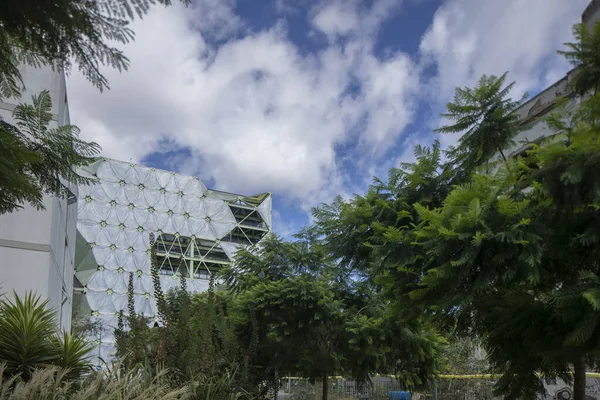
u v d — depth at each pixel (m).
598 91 6.73
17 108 5.14
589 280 6.63
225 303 15.99
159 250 61.31
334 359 15.34
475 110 8.70
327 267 15.98
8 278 12.47
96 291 55.06
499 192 6.91
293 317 14.86
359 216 10.91
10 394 6.12
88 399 6.22
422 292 7.27
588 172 5.87
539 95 12.48
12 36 3.40
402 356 15.92
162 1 3.14
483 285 6.53
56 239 14.80
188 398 7.37
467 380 20.03
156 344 8.56
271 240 16.52
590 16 10.41
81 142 5.42
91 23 3.14
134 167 62.16
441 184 10.16
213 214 65.06
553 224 6.62
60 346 8.91
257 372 13.61
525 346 7.50
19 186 4.40
